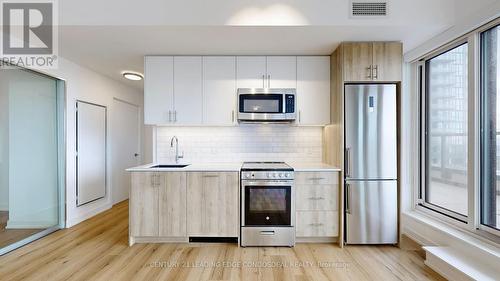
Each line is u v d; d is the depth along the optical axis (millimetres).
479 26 2213
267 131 3459
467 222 2459
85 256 2598
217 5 2381
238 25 2383
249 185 2818
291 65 3133
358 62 2744
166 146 3455
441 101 2854
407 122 3205
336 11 2387
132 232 2850
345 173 2803
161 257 2576
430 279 2178
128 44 2826
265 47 2908
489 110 2271
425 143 3102
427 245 2754
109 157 4371
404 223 3160
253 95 3051
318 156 3453
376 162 2779
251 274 2262
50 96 3268
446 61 2770
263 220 2824
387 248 2787
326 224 2850
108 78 4324
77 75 3592
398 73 2754
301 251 2719
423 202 3107
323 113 3123
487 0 2080
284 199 2822
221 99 3137
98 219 3803
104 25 2367
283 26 2396
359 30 2484
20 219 2871
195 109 3141
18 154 2850
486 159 2303
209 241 2947
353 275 2248
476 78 2295
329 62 3137
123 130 4883
